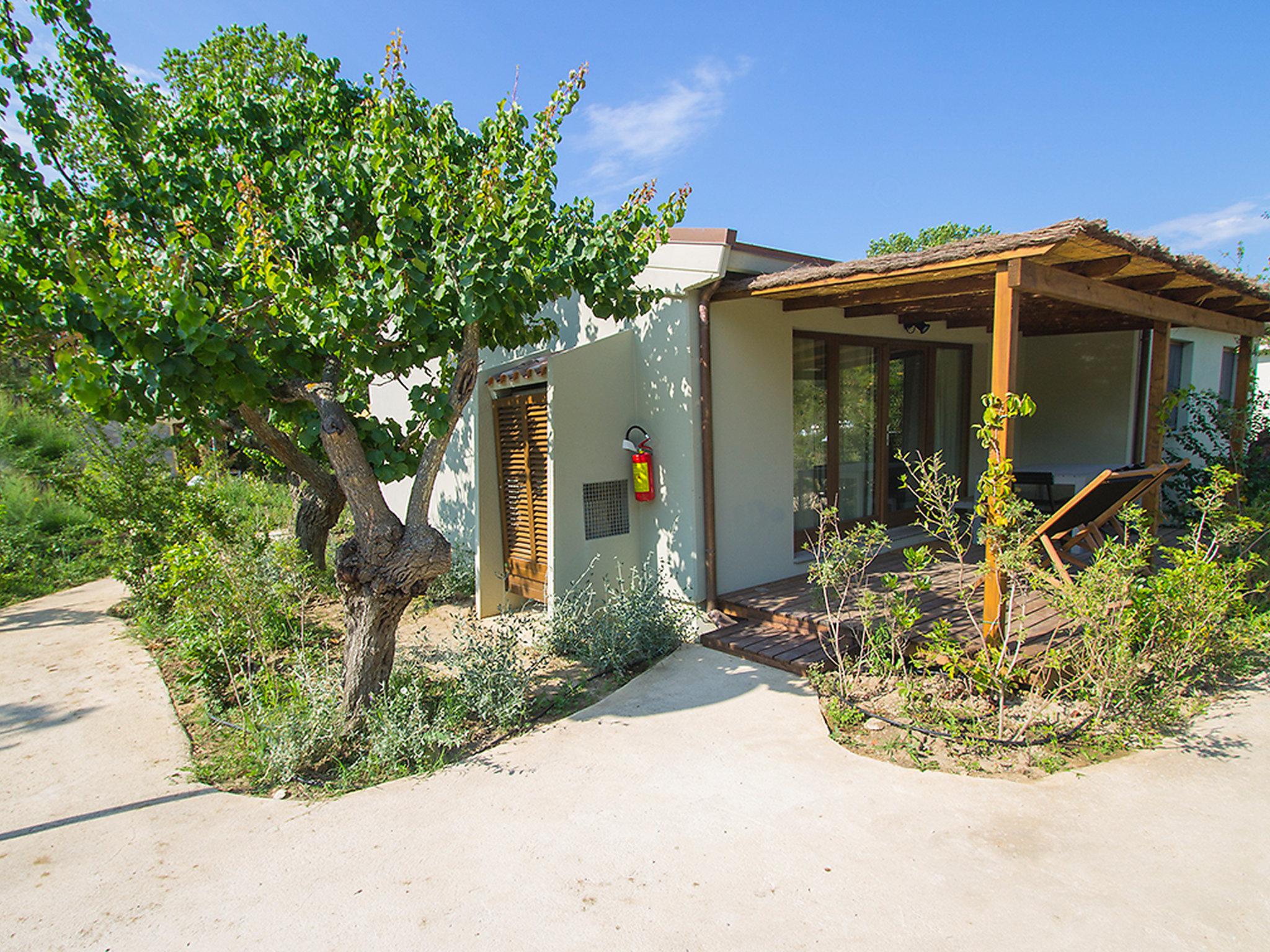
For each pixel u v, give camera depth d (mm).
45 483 11812
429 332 4219
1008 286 4012
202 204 5539
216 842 3162
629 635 5246
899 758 3670
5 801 3602
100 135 5820
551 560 5828
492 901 2658
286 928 2547
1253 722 3900
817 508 5914
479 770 3775
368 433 4391
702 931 2443
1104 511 5441
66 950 2475
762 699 4496
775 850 2906
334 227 4453
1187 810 3064
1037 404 9445
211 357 3686
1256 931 2314
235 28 10156
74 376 3506
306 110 6012
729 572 6133
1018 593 5469
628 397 6344
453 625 6652
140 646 6262
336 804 3486
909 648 4719
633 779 3582
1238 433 7465
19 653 6121
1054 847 2836
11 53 5148
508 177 4645
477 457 6605
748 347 6199
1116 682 3844
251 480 12445
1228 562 5473
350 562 4215
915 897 2566
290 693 4594
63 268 4605
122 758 4090
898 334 7836
